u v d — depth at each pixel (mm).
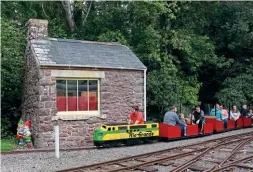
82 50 15469
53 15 23953
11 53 15953
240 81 23703
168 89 20406
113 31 22531
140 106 15656
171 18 21844
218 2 24875
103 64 14672
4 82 16219
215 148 11898
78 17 24875
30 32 14938
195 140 14844
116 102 14930
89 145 14109
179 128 14891
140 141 14039
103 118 14508
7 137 16203
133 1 22141
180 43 21297
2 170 9016
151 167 9031
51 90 13484
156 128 14367
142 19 22438
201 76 26203
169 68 21125
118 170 8586
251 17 24578
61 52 14625
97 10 24891
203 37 22922
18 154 11594
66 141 13641
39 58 13570
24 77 15883
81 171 8641
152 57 20969
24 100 15922
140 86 15719
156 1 20625
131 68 15289
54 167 9344
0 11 19000
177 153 11188
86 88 14383
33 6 22656
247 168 8680
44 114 13328
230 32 24562
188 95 22062
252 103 23719
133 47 22328
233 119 18734
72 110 14055
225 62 24156
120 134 13203
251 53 25359
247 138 14039
